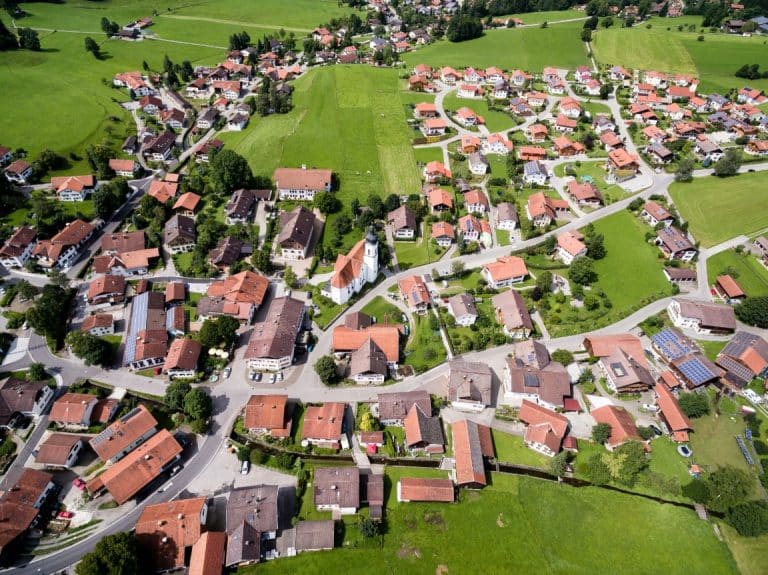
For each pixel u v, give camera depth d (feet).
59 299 419.33
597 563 283.18
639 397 375.45
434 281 476.95
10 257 461.78
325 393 370.94
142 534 270.87
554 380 368.27
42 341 403.75
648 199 594.65
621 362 382.22
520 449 341.82
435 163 620.90
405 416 347.36
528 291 464.65
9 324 410.52
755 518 293.02
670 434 348.79
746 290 465.88
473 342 410.93
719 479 313.53
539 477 326.85
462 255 511.40
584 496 315.58
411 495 304.09
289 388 373.61
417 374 387.96
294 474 319.68
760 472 326.85
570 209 580.30
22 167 565.94
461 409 364.17
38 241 491.72
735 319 440.04
